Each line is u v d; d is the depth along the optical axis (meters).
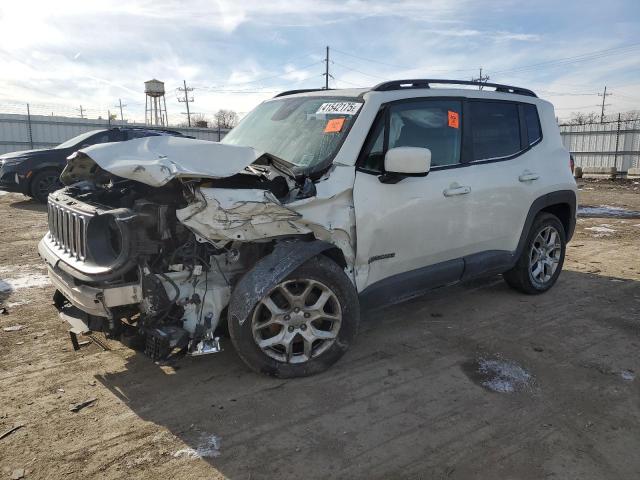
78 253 3.30
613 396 3.27
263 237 3.18
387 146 3.82
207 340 3.19
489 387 3.37
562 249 5.41
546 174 5.03
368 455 2.66
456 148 4.31
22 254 6.85
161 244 3.13
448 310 4.81
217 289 3.26
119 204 3.48
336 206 3.50
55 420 2.94
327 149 3.67
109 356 3.75
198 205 3.01
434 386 3.37
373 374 3.53
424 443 2.76
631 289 5.49
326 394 3.25
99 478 2.47
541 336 4.21
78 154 3.46
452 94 4.38
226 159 3.19
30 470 2.52
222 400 3.16
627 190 17.25
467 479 2.48
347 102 3.96
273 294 3.31
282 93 5.02
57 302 4.12
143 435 2.81
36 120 24.12
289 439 2.78
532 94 5.28
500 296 5.22
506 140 4.77
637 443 2.78
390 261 3.86
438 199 4.04
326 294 3.39
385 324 4.45
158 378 3.43
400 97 3.99
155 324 3.10
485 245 4.55
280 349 3.43
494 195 4.48
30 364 3.61
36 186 11.45
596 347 4.01
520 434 2.85
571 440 2.80
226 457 2.63
